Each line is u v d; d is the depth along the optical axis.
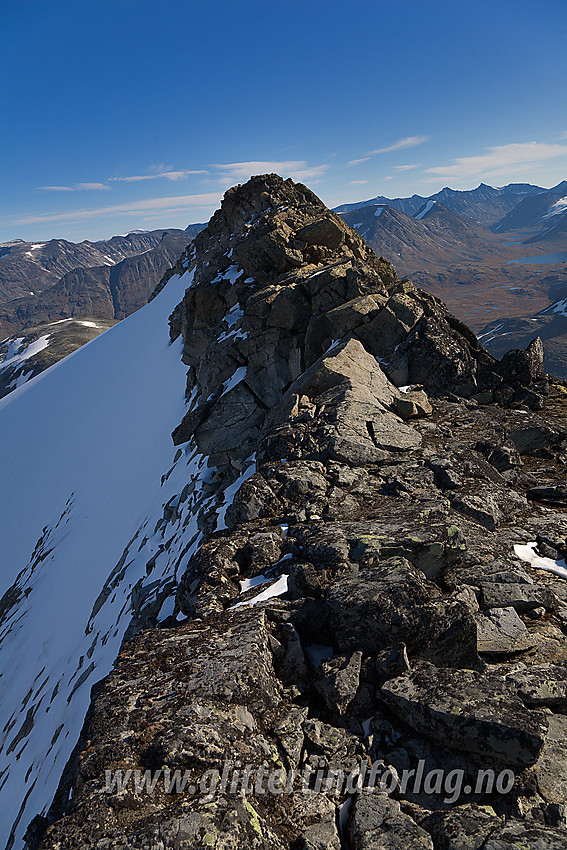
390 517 11.20
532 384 22.25
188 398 43.34
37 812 16.59
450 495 12.77
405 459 14.89
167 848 5.12
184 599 10.84
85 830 5.43
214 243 68.25
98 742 6.61
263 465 14.82
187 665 7.73
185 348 44.44
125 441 47.94
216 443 29.02
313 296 26.34
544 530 11.78
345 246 34.91
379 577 8.74
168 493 32.41
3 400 94.81
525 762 6.31
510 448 16.11
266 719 7.21
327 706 7.53
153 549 28.41
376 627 8.12
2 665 30.58
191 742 6.39
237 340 29.67
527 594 9.19
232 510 13.18
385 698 7.32
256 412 27.95
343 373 19.36
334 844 5.66
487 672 7.76
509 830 5.50
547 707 7.12
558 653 8.06
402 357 21.70
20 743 22.14
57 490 50.75
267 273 34.88
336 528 10.88
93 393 68.44
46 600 34.00
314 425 16.20
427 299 24.66
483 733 6.48
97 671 21.77
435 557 9.72
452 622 8.01
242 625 8.48
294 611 8.70
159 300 81.19
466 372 21.70
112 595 27.75
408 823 5.81
